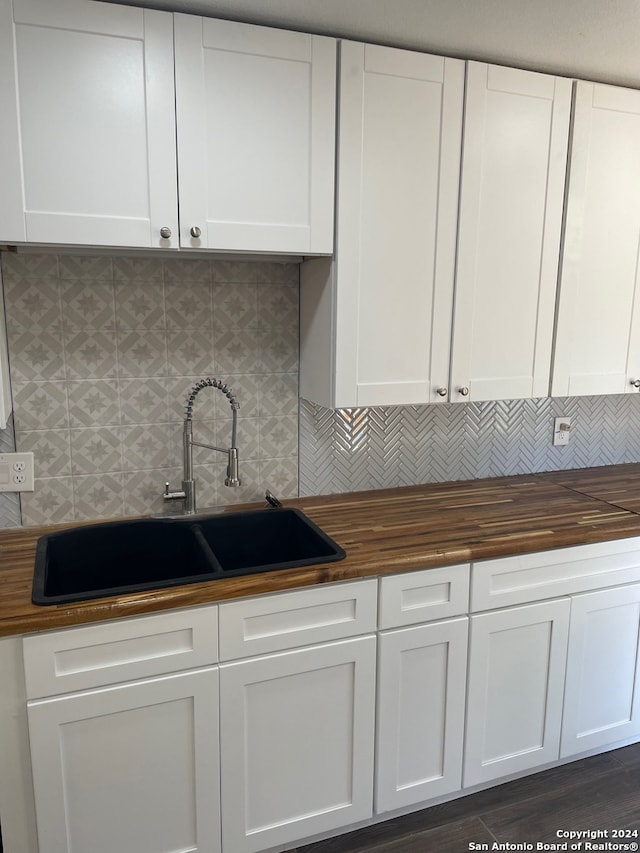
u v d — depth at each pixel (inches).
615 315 90.4
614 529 78.8
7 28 57.7
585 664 82.4
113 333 78.1
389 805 73.9
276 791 67.9
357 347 75.6
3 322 72.4
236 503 87.6
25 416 76.0
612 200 86.6
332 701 68.6
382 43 73.7
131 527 78.0
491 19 67.9
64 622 55.6
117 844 62.2
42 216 61.3
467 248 79.0
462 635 73.4
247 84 66.2
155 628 59.4
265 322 85.2
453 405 97.7
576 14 66.8
